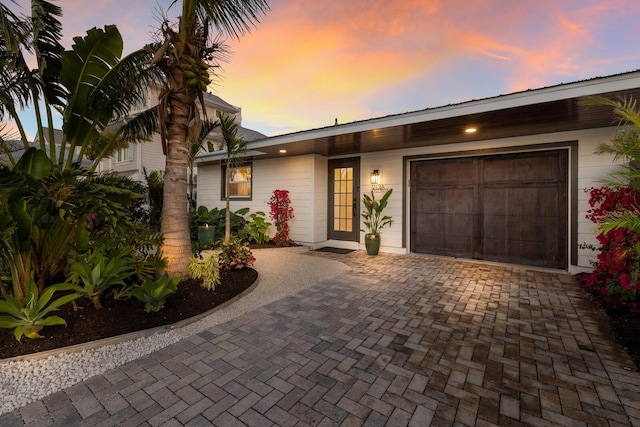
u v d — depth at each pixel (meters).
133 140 5.68
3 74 3.23
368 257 6.47
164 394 1.86
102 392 1.88
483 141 5.83
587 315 3.23
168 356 2.34
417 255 6.65
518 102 3.76
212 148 9.93
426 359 2.32
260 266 5.59
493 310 3.38
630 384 1.99
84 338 2.52
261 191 8.65
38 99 3.48
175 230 3.80
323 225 7.91
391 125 4.84
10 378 2.00
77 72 3.41
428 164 6.58
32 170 2.66
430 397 1.85
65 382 1.98
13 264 2.67
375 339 2.65
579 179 4.95
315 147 6.75
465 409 1.74
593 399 1.83
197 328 2.86
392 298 3.78
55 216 2.86
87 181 2.61
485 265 5.66
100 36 3.22
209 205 10.04
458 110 4.21
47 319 2.43
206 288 3.75
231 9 3.52
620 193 3.62
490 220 5.90
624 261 3.18
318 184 7.70
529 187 5.49
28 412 1.68
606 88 3.27
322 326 2.93
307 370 2.15
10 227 2.27
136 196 3.02
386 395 1.87
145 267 3.45
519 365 2.23
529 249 5.51
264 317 3.15
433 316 3.19
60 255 3.21
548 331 2.83
